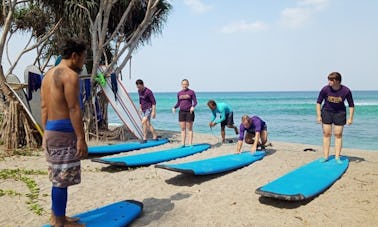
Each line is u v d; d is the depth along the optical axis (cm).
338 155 711
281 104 5559
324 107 712
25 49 1123
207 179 627
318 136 1596
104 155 888
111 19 1341
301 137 1560
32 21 1323
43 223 421
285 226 414
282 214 452
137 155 814
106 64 1283
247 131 862
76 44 350
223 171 661
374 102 5584
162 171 686
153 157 796
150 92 1051
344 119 697
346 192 530
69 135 344
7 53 1239
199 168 632
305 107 4656
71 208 476
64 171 344
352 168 682
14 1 944
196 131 1727
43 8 1241
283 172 671
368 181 587
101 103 1280
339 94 684
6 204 486
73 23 1190
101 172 687
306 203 488
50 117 346
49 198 516
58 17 1222
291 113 3553
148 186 583
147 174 664
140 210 443
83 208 477
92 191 555
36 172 665
